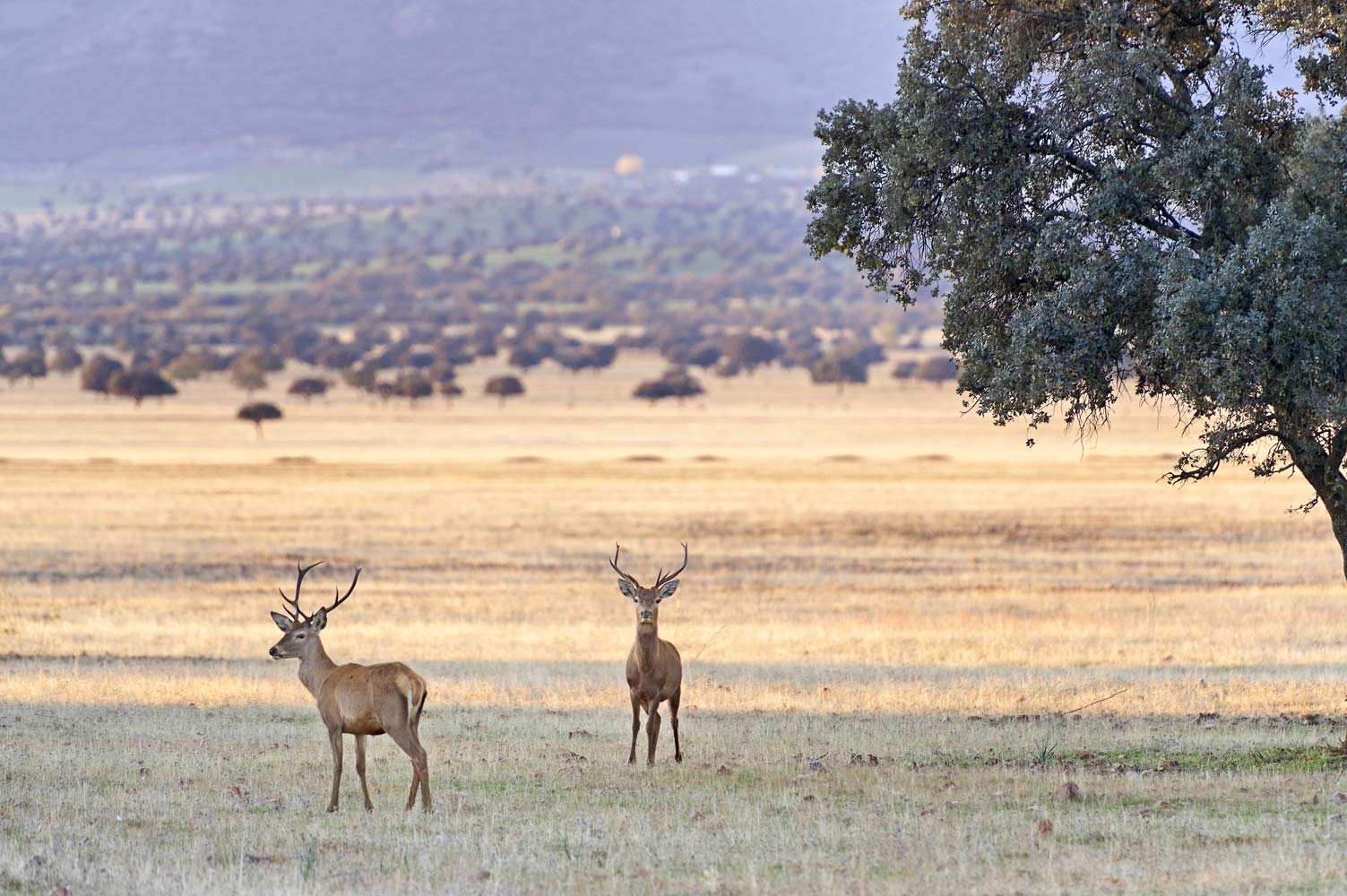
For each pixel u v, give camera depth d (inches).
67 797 1859.0
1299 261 1813.5
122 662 3390.7
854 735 2417.6
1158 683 3095.5
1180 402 2065.7
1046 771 2046.0
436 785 1990.7
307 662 1862.7
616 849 1583.4
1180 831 1633.9
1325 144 1857.8
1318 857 1491.1
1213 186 1930.4
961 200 2069.4
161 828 1702.8
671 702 2194.9
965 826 1672.0
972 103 2078.0
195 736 2396.7
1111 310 1969.7
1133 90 1990.7
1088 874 1445.6
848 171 2249.0
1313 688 2994.6
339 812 1811.0
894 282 2233.0
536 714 2679.6
